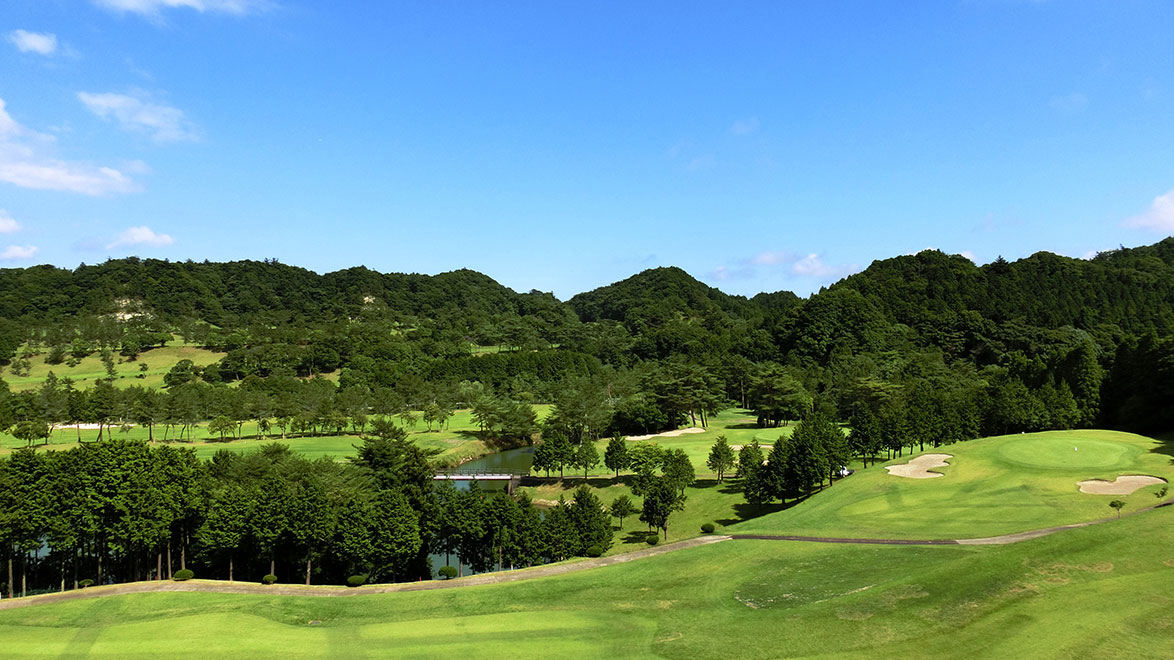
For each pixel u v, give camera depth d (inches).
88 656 1457.9
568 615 1630.2
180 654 1451.8
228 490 2544.3
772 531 2309.3
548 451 4065.0
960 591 1476.4
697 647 1364.4
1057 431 3624.5
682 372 5910.4
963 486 2709.2
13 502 2223.2
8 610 1812.3
